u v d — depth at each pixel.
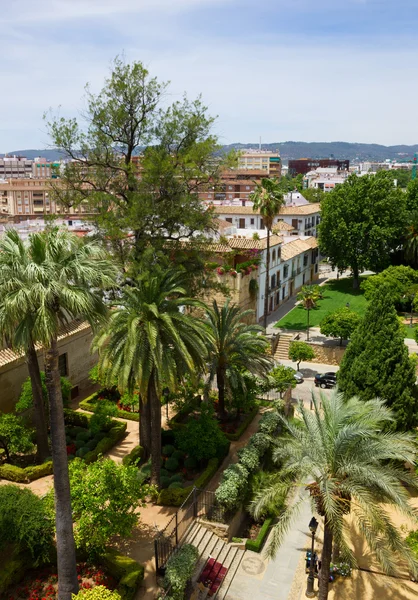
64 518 14.48
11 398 25.84
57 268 13.66
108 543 18.22
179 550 17.17
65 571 14.70
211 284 29.95
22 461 22.88
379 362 24.19
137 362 19.53
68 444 24.59
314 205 81.62
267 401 32.50
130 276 25.30
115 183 29.86
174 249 28.92
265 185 45.69
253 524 21.84
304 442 16.64
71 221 51.34
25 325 13.51
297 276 65.62
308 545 20.56
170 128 28.91
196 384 24.48
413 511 14.94
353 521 21.62
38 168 184.75
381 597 17.73
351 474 15.52
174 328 19.58
